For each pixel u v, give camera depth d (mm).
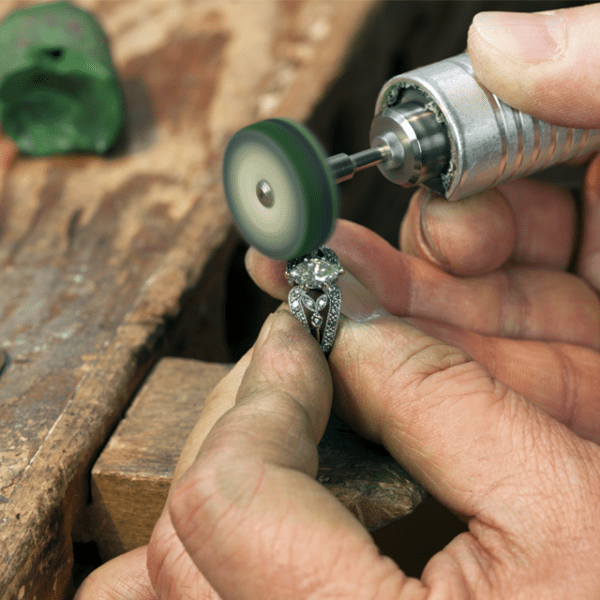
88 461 348
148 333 382
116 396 363
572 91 331
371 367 329
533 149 338
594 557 313
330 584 303
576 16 335
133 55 564
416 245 366
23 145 462
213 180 442
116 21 612
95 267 408
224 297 441
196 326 419
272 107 497
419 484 336
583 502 316
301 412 317
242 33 582
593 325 376
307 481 308
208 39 578
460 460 321
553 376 362
